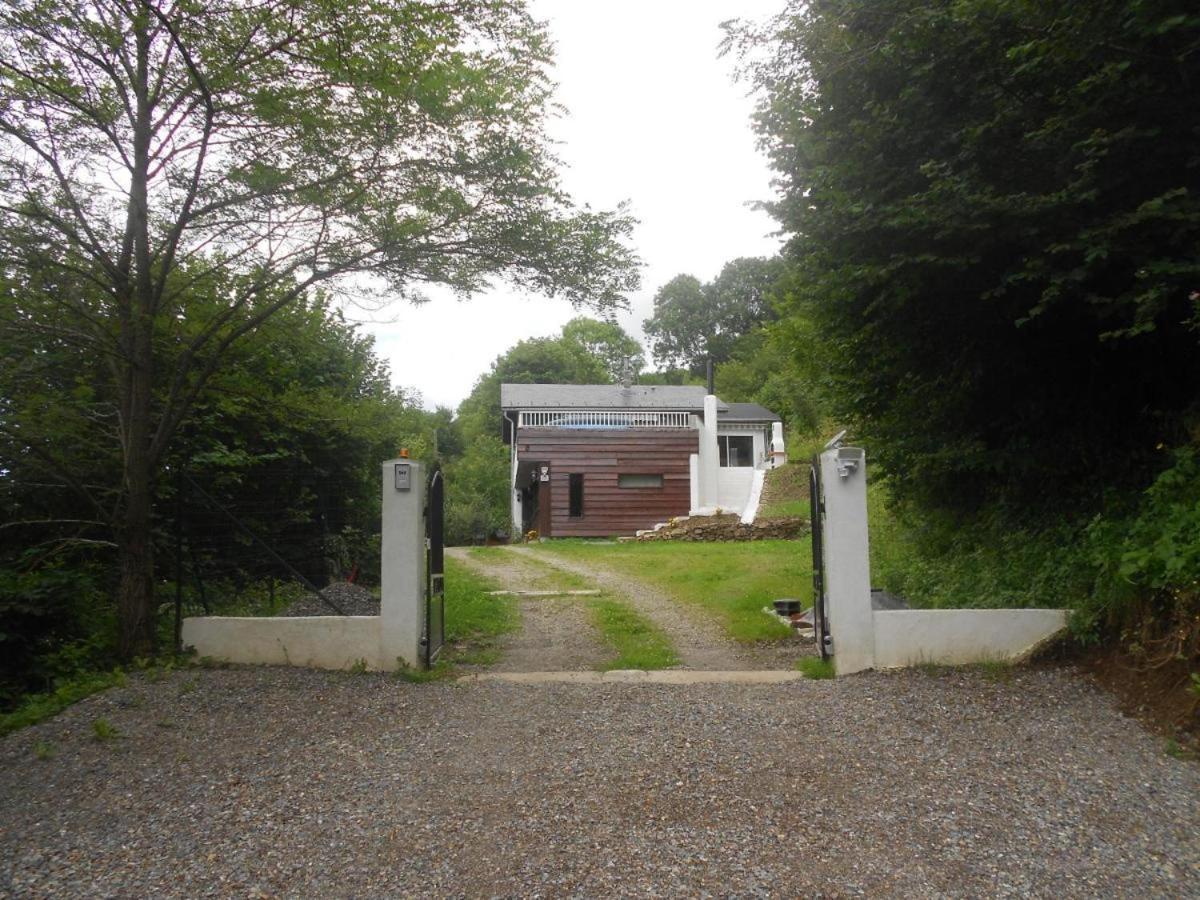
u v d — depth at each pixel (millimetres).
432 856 3697
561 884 3422
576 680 6844
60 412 7258
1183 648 5234
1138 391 7410
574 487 26453
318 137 7398
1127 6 5523
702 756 4848
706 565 15844
